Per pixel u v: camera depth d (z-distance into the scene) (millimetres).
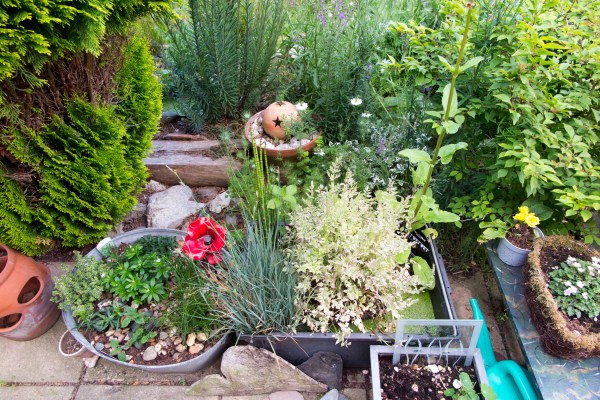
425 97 2592
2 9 1543
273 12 2967
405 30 2291
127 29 2102
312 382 1950
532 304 1893
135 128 2439
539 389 1753
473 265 2539
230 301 2016
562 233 2209
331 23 2674
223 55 2771
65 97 2041
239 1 2744
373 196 2557
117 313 2062
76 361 2139
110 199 2279
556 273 1931
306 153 2584
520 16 2092
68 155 2123
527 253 2080
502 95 1911
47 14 1588
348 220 1939
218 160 2826
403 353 1801
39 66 1701
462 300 2383
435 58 2297
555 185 2008
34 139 1957
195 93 3010
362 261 1875
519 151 2008
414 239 2266
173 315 2059
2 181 2010
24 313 2084
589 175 1893
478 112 2164
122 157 2295
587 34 2039
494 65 2037
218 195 2779
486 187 2240
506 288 2096
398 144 2568
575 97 2002
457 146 1845
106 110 2162
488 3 2109
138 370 2100
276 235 2150
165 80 3230
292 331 1876
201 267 2178
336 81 2746
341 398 1935
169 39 3211
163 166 2805
